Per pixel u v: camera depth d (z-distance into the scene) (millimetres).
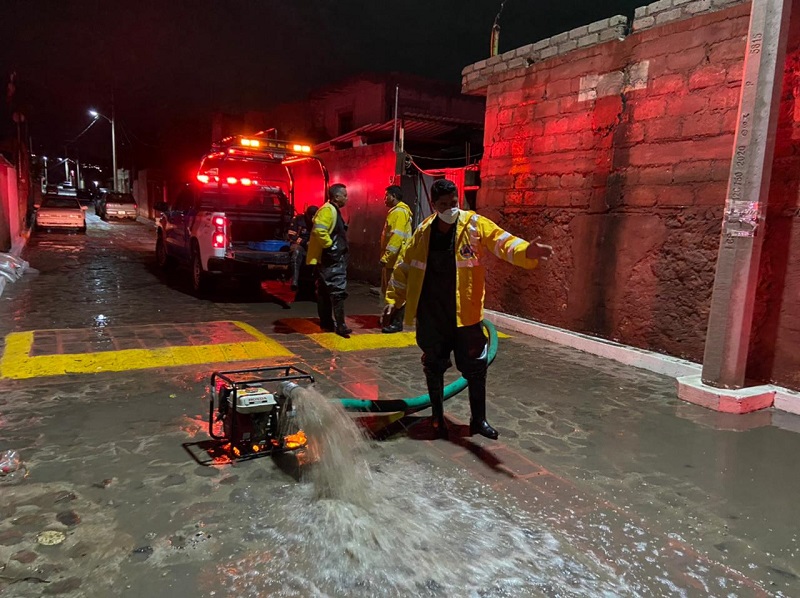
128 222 30750
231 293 10555
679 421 4590
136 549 2633
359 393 4957
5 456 3484
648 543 2863
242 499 3109
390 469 3588
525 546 2789
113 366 5422
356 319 8398
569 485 3447
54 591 2328
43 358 5535
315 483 3299
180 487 3219
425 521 2979
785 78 4961
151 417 4227
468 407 4793
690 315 5824
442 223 3832
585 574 2588
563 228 7223
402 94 18828
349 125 20797
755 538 2943
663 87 5934
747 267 4777
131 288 10500
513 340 7262
